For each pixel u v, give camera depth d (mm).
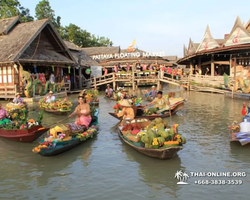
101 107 17641
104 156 8188
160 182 6508
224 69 30094
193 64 33531
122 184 6430
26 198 5879
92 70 36344
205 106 17375
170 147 7250
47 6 46312
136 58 40750
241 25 24859
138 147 7973
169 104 13531
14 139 9414
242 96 20344
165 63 39500
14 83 21016
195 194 5957
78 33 53812
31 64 22219
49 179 6754
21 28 24062
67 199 5812
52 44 26359
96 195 5953
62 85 25328
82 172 7113
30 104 18094
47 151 7758
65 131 8547
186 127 11555
